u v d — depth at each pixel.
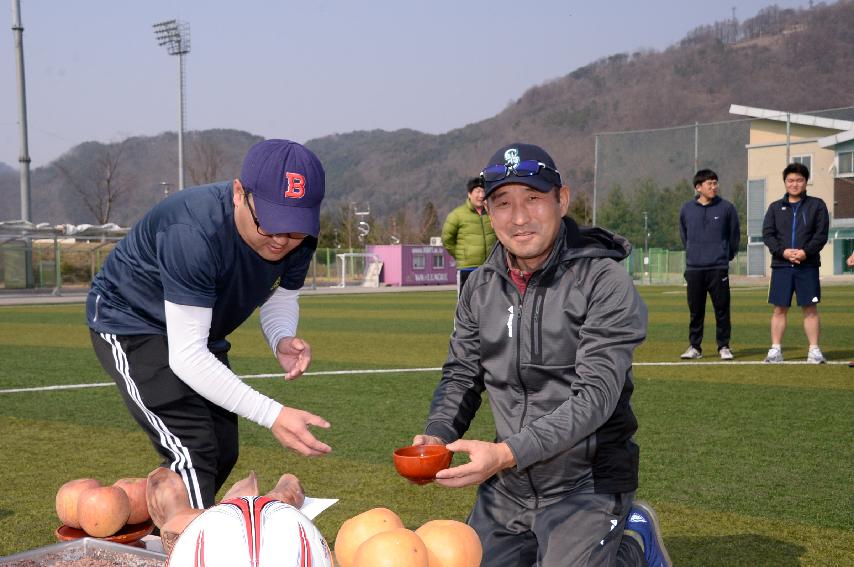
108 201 66.75
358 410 6.61
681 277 47.25
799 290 8.94
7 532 3.64
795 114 44.12
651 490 4.20
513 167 2.42
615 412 2.56
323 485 4.42
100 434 5.76
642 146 50.81
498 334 2.65
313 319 17.69
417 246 46.16
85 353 10.98
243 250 2.81
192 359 2.69
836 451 5.02
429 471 2.19
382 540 1.83
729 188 48.28
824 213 8.79
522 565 2.51
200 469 2.89
